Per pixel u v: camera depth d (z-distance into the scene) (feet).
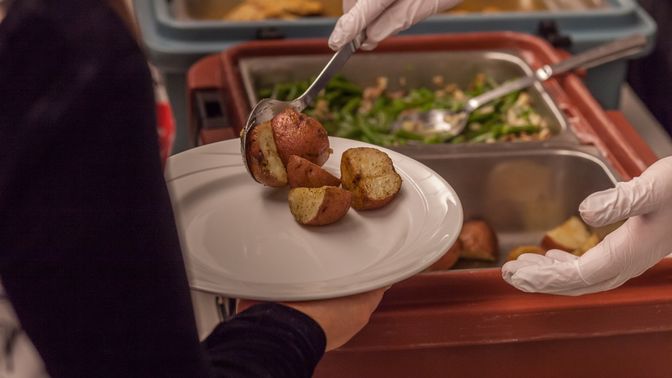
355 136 5.55
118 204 1.87
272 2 6.81
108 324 1.96
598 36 6.15
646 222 3.17
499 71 5.97
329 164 3.71
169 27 5.98
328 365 3.57
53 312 1.92
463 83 6.06
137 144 1.86
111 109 1.81
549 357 3.67
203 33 5.99
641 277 3.58
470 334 3.51
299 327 2.62
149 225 1.91
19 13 1.78
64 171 1.82
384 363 3.58
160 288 1.97
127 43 1.83
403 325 3.45
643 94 7.97
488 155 4.91
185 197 3.42
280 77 5.77
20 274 1.87
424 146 4.96
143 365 2.02
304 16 6.81
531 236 5.15
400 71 5.98
